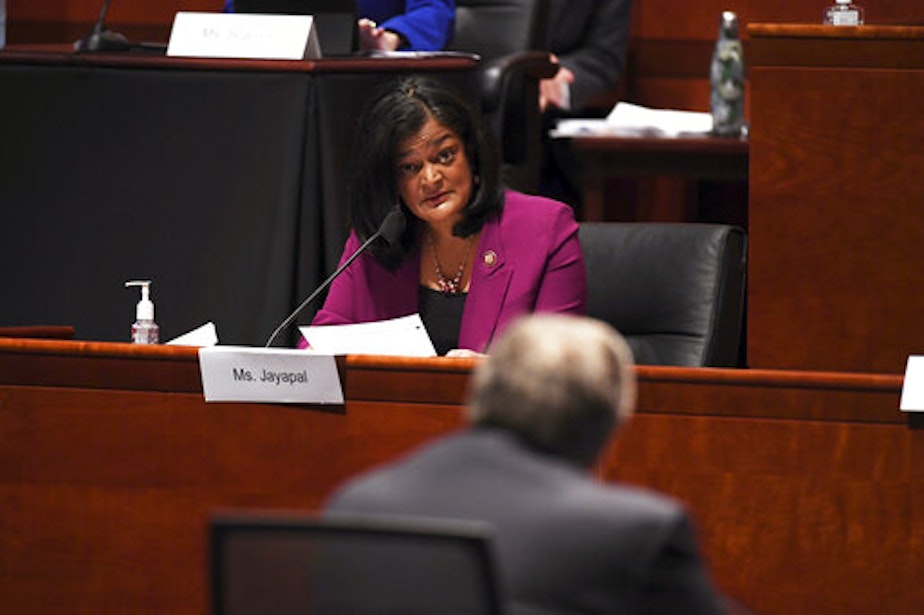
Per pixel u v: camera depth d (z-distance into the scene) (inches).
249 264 432.8
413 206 404.5
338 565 203.9
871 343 424.2
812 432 326.3
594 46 677.9
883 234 421.1
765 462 327.9
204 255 435.5
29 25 717.3
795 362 426.9
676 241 430.0
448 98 404.5
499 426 216.7
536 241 410.6
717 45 628.4
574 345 216.4
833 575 327.9
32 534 357.4
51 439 355.3
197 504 351.3
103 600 355.9
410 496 213.5
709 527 330.6
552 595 205.3
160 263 438.0
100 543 354.9
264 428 347.6
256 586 205.2
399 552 200.7
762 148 422.9
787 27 418.0
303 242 432.8
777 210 424.2
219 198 434.3
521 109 593.6
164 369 349.7
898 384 322.3
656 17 723.4
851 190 421.1
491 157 408.8
